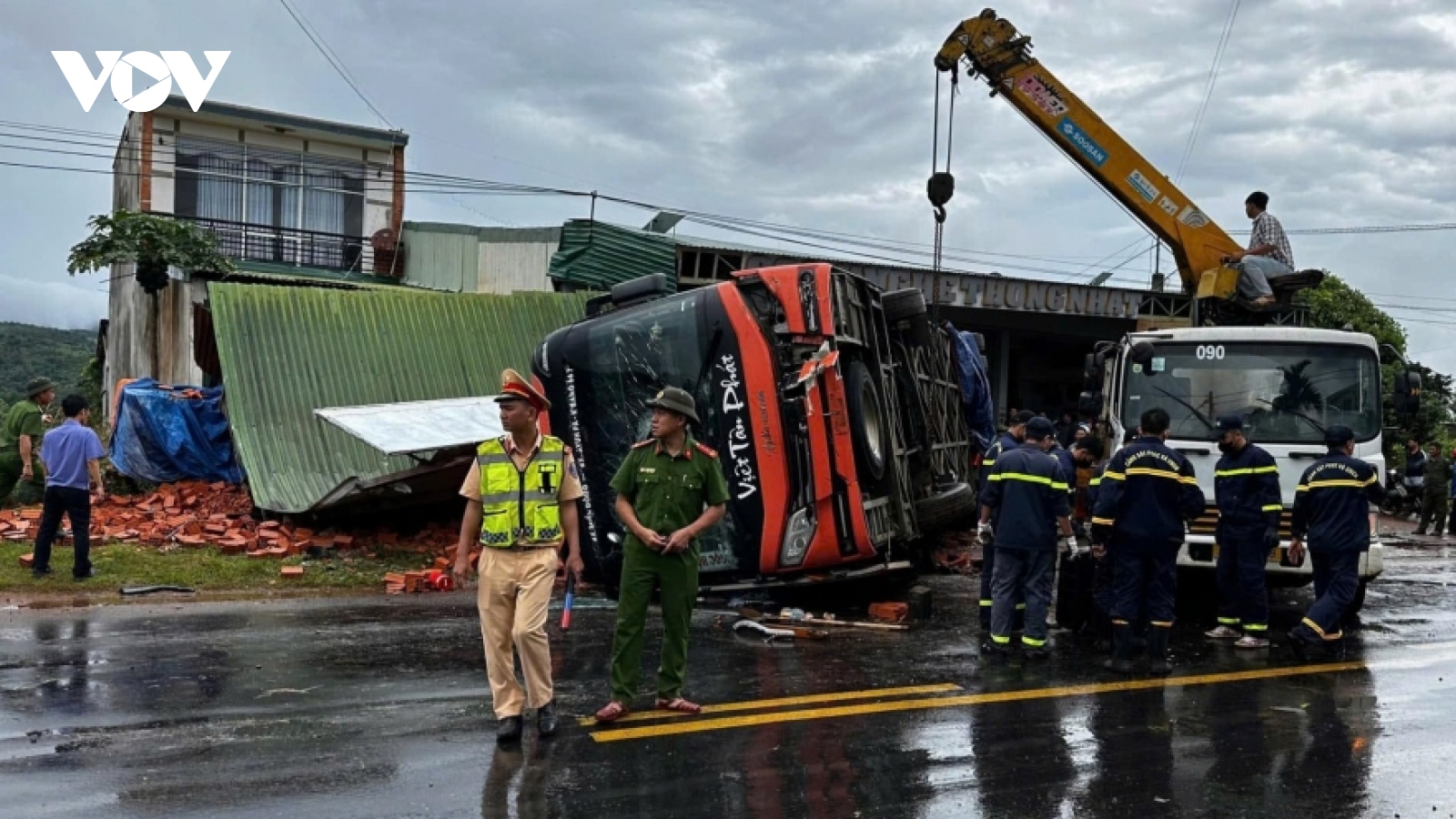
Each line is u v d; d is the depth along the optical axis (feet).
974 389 50.47
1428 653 29.89
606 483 31.89
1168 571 26.86
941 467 43.47
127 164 81.51
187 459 47.98
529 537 19.62
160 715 20.58
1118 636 26.91
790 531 30.42
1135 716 22.68
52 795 16.39
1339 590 28.78
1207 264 52.16
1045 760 19.60
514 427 19.80
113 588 33.35
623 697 21.21
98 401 97.86
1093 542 27.37
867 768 18.81
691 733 20.38
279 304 47.96
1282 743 20.99
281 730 19.89
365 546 40.60
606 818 16.17
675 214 80.74
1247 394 35.24
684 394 21.47
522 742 19.65
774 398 30.45
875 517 32.14
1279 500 29.89
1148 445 27.17
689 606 21.74
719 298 31.01
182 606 31.45
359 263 83.35
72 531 34.60
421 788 17.16
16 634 27.04
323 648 26.40
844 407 30.58
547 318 53.11
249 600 32.91
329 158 82.69
